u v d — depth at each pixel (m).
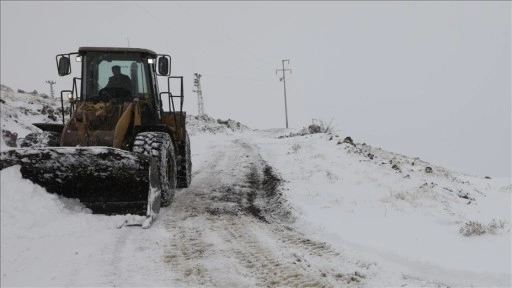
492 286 4.58
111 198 6.44
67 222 5.82
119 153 6.03
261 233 6.40
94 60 8.12
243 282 4.57
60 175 6.08
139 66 8.23
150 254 5.26
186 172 9.41
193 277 4.64
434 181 11.91
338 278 4.79
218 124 38.34
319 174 10.52
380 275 4.88
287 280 4.67
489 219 7.70
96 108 7.20
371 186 9.54
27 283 4.30
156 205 6.62
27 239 5.32
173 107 8.62
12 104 17.53
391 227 6.61
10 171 5.81
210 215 7.32
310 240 6.13
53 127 8.10
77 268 4.72
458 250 5.54
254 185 10.16
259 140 23.33
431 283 4.68
